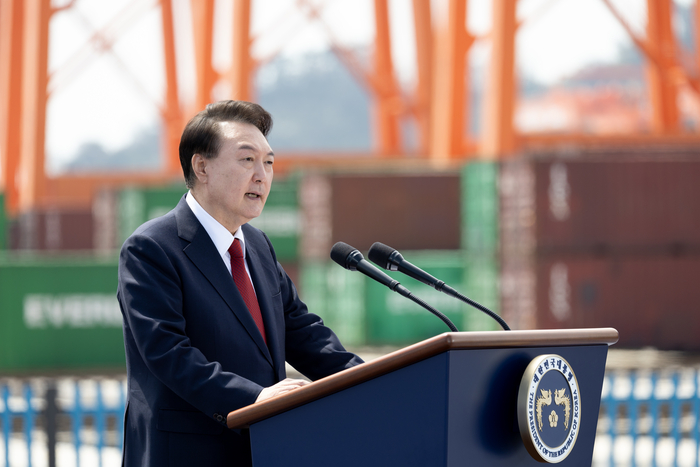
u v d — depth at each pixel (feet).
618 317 98.32
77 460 42.91
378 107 213.46
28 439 42.47
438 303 105.81
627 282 98.58
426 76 183.01
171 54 233.76
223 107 15.07
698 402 47.06
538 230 99.40
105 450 52.37
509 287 101.81
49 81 181.06
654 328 98.22
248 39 147.95
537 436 11.14
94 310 95.61
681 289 98.53
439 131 147.84
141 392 14.24
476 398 10.98
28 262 95.81
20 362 93.71
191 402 13.00
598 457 51.34
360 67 192.13
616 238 99.04
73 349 94.89
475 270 105.09
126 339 14.53
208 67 169.78
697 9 196.75
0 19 223.92
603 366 12.92
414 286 106.11
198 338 14.14
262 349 14.56
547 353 11.89
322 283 109.09
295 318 16.31
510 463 11.49
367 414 11.29
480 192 105.60
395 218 109.40
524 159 101.14
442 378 10.68
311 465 11.67
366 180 109.81
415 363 10.88
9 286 94.43
